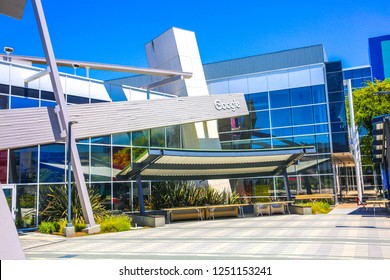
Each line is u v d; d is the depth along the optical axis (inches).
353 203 1293.1
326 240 493.7
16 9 152.6
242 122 1301.7
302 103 1238.9
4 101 754.2
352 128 1290.6
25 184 770.2
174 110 926.4
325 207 1010.1
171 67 1178.0
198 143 1152.8
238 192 1248.2
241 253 417.4
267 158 929.5
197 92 1161.4
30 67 809.5
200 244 501.7
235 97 1087.6
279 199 1203.2
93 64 918.4
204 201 997.2
